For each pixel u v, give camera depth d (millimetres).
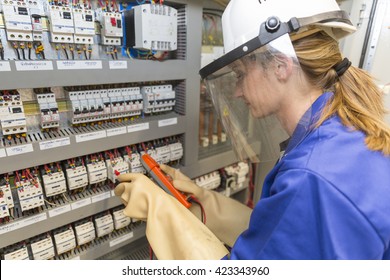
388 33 1188
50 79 817
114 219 1164
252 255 589
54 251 1050
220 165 1444
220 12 1361
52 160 901
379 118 595
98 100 1000
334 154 521
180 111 1249
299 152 561
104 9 993
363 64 1252
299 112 647
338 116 589
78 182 1006
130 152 1147
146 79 1031
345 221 479
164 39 1027
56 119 931
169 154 1230
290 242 515
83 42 898
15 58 848
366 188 495
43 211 943
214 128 1540
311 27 581
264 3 602
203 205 1077
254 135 881
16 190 942
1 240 865
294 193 506
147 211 792
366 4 1189
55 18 822
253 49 602
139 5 968
